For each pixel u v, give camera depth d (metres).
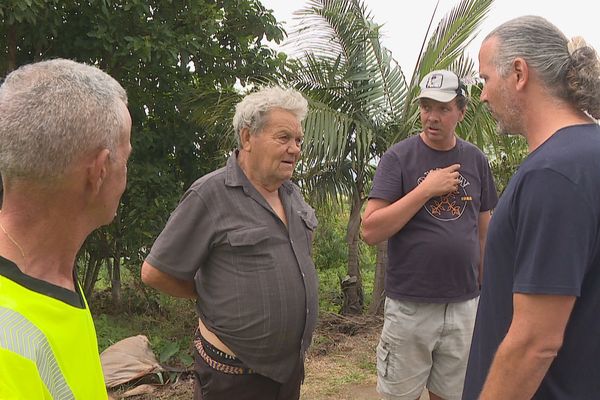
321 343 5.34
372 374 4.61
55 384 1.00
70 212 1.09
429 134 2.72
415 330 2.75
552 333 1.39
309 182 6.20
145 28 5.30
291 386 2.33
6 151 1.00
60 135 1.01
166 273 2.24
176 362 4.79
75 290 1.18
